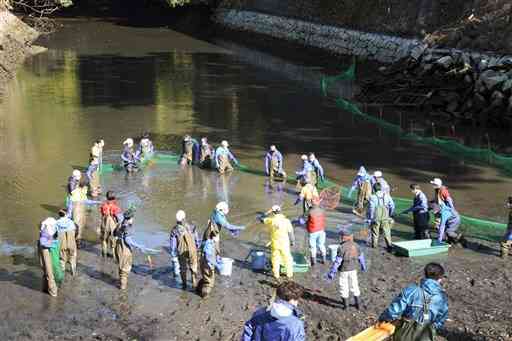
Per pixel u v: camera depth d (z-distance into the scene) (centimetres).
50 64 4475
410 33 4225
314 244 1474
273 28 5684
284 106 3328
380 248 1600
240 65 4600
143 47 5447
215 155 2248
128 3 7575
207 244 1312
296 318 682
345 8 4975
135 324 1216
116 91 3644
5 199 1908
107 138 2669
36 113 3094
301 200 1752
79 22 6869
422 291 779
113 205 1542
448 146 2564
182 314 1255
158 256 1538
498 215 1820
